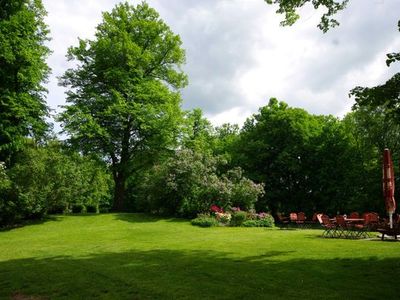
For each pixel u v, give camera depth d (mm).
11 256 13344
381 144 38250
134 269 10258
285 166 43344
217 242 15586
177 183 27203
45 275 9852
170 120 31078
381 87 9094
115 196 32688
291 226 29547
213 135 52844
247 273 9367
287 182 45406
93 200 47281
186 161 27359
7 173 23578
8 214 23125
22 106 25625
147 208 30781
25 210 23500
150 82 31844
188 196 27375
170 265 10672
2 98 25328
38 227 23172
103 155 32094
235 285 8273
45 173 24109
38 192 23578
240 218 24891
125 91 30953
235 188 28000
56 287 8672
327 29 12133
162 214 29000
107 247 14984
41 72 27812
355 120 41031
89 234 19891
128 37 31094
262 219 25562
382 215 36156
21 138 25828
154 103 31672
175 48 33750
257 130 46219
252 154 45250
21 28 26172
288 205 43812
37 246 15914
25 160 24609
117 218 26812
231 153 46625
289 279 8672
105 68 31953
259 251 12875
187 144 34562
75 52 31891
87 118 28656
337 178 40906
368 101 9312
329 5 11562
